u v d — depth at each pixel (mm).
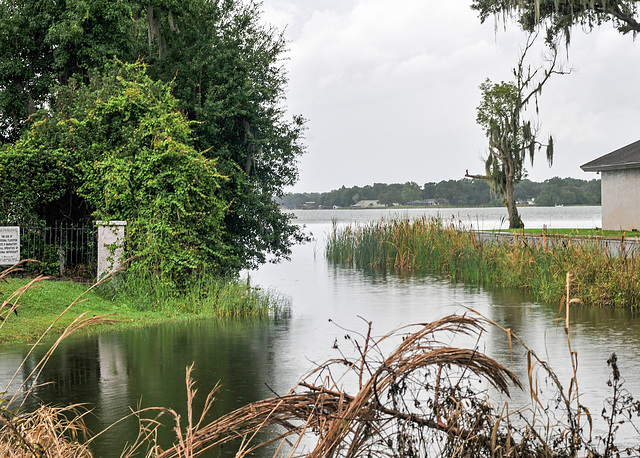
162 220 18359
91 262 20172
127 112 20281
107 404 8312
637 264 18094
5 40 26578
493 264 25453
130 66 22750
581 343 12180
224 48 25406
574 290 18250
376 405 3721
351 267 33250
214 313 16609
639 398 8211
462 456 3910
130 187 18750
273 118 26328
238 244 24203
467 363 3908
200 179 19109
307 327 14578
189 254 18469
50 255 19984
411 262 32000
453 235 30969
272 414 3719
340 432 3586
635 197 35438
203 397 8570
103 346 12359
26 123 26703
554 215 138750
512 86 43719
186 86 25016
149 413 7887
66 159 20156
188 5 25719
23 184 19703
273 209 25266
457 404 3971
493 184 45312
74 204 21562
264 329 14383
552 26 40375
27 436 3980
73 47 26484
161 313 16344
